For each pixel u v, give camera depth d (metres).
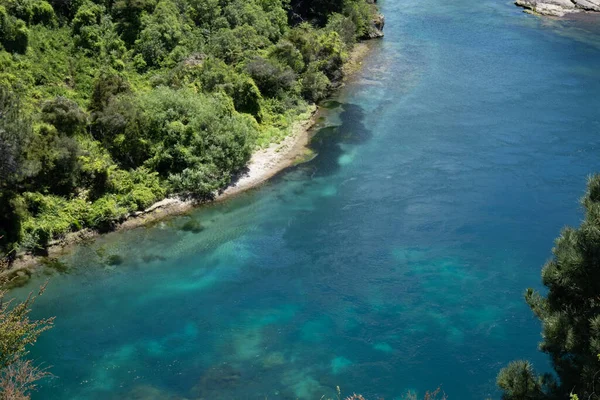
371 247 40.78
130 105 45.28
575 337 18.91
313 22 75.88
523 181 48.06
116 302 35.88
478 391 29.97
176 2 61.16
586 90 64.50
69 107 43.28
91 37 52.44
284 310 35.50
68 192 41.56
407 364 31.66
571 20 89.50
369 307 35.59
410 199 46.00
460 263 39.03
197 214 43.97
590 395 18.00
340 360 32.06
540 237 41.41
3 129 36.34
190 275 38.28
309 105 60.19
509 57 74.00
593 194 21.23
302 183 48.12
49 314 34.72
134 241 40.94
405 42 79.31
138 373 31.14
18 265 37.62
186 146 46.12
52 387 29.98
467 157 51.69
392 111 59.91
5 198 37.47
